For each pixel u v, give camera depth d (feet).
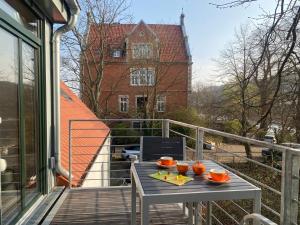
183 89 83.51
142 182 7.53
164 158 9.37
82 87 64.44
